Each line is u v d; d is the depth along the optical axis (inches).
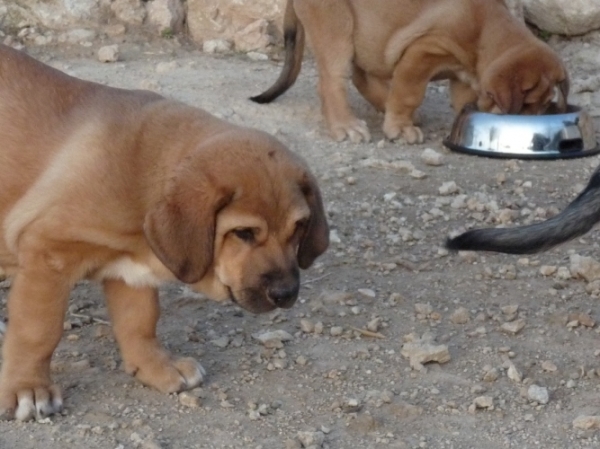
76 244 192.5
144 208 192.4
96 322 245.6
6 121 199.3
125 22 492.1
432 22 373.4
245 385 217.3
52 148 195.9
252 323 246.1
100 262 197.9
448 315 252.5
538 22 501.0
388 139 388.2
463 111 378.6
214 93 420.5
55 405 202.1
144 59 467.2
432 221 312.2
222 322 246.2
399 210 320.2
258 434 198.4
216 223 186.4
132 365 214.8
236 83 436.5
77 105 201.9
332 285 268.1
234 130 195.3
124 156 193.2
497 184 343.0
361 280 271.6
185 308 252.5
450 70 386.9
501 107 367.9
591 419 202.4
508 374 222.8
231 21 498.3
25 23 485.4
